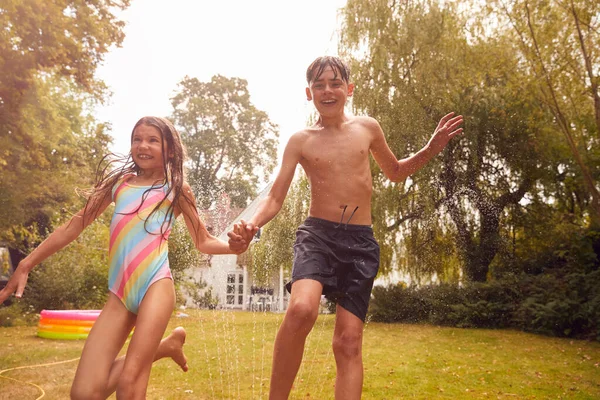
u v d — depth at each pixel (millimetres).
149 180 2205
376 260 2254
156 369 4727
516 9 9148
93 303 10688
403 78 11102
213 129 22156
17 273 2023
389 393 3988
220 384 4121
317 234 2201
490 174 11242
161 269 2018
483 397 3936
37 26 8211
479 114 10891
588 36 8703
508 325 10094
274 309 14508
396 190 10961
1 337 7473
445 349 7117
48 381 4035
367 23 11125
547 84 9398
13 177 10266
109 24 10031
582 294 9250
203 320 11023
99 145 14734
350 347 2098
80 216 2156
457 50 10750
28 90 9664
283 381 2035
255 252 11703
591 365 5855
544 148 10805
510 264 11125
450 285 11039
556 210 11398
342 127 2375
